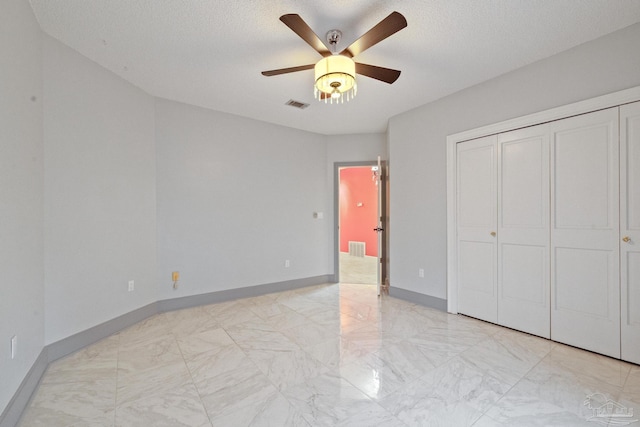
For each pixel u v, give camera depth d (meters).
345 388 1.83
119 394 1.77
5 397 1.48
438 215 3.35
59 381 1.91
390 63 2.56
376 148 4.64
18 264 1.69
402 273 3.78
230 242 3.79
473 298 3.06
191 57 2.46
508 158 2.76
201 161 3.56
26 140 1.82
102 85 2.60
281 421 1.53
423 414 1.58
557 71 2.42
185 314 3.22
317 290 4.30
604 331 2.21
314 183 4.62
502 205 2.81
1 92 1.51
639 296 2.07
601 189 2.22
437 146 3.35
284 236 4.30
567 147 2.39
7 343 1.53
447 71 2.71
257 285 4.03
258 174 4.05
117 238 2.75
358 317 3.11
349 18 1.99
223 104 3.49
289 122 4.15
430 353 2.29
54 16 1.96
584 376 1.94
